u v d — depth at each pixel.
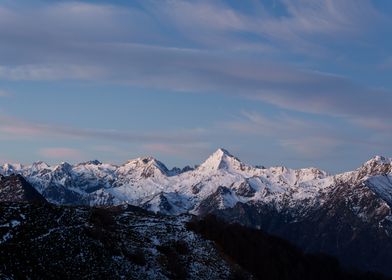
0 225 123.00
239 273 147.88
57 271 114.56
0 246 113.56
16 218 128.62
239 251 158.62
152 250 144.38
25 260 112.56
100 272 122.25
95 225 142.00
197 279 138.62
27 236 122.38
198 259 148.25
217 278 141.88
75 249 125.69
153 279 130.25
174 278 135.12
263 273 156.25
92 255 127.19
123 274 126.38
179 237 157.62
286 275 163.50
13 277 104.69
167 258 142.25
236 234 166.25
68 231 131.88
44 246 121.00
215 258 151.00
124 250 137.12
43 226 129.38
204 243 157.12
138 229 156.88
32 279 107.62
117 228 151.50
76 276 116.38
